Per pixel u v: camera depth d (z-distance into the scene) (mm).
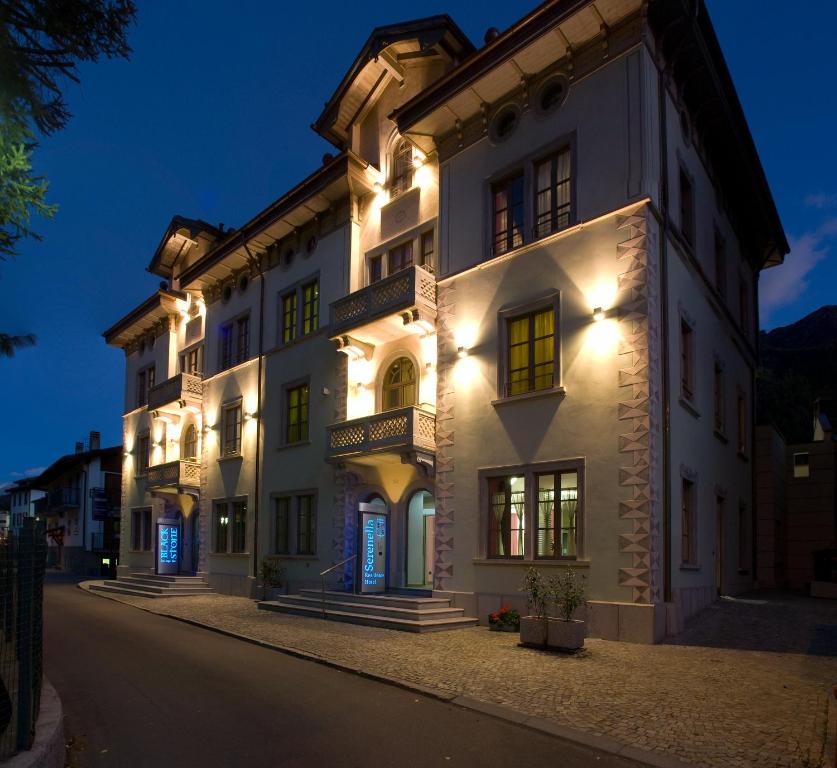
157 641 13469
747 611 14688
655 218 13570
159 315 31641
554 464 13805
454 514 15547
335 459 17922
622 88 13820
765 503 22031
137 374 34062
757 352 23406
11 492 61906
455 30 18516
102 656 11719
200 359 28422
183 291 29656
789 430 42188
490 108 16359
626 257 13281
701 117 17016
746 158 19141
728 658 10445
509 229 15797
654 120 13859
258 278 24812
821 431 28094
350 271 20297
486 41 16375
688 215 16172
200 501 26250
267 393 23344
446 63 18938
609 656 10695
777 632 12414
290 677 9891
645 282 12930
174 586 24109
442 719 7629
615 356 13180
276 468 22344
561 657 10688
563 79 14945
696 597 14281
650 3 13500
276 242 23953
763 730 6891
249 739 6980
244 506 23984
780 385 44906
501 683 9000
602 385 13289
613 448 12930
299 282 22500
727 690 8469
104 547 41000
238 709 8117
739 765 5988
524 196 15344
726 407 18516
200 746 6773
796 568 24000
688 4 13727
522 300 14984
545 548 13898
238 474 24328
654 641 11766
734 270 20703
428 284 16875
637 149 13398
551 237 14555
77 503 46250
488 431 15148
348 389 19469
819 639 11766
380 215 19953
